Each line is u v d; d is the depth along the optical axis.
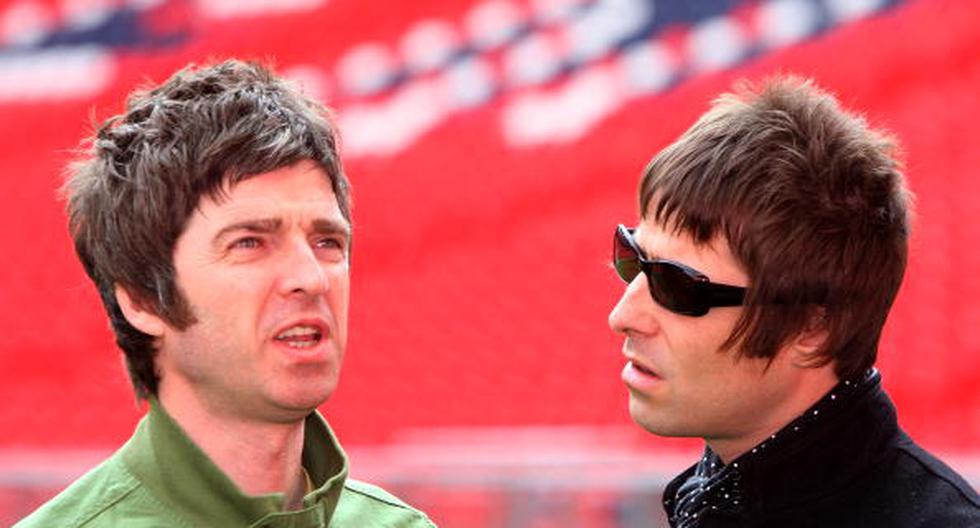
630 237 6.65
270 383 5.85
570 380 26.73
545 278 28.64
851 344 6.40
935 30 28.05
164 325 5.97
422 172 31.47
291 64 34.06
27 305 31.34
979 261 24.66
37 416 29.36
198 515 5.98
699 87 30.02
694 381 6.46
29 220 33.00
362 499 6.84
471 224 30.30
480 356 27.83
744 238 6.26
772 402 6.50
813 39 29.23
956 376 23.48
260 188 5.84
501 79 32.34
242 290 5.80
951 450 22.56
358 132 32.66
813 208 6.29
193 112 5.89
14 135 34.59
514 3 33.19
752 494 6.46
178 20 35.38
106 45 35.50
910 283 24.69
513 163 30.88
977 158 25.97
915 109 27.08
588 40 31.88
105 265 6.01
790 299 6.29
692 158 6.39
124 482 6.11
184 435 6.00
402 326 28.89
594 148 30.31
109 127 6.11
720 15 30.61
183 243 5.84
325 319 5.91
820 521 6.36
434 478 18.98
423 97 32.72
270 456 6.08
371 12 34.28
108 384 29.38
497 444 25.67
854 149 6.43
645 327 6.52
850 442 6.37
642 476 17.66
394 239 30.56
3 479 22.70
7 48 36.03
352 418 27.47
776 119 6.42
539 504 18.20
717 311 6.34
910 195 6.79
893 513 6.24
